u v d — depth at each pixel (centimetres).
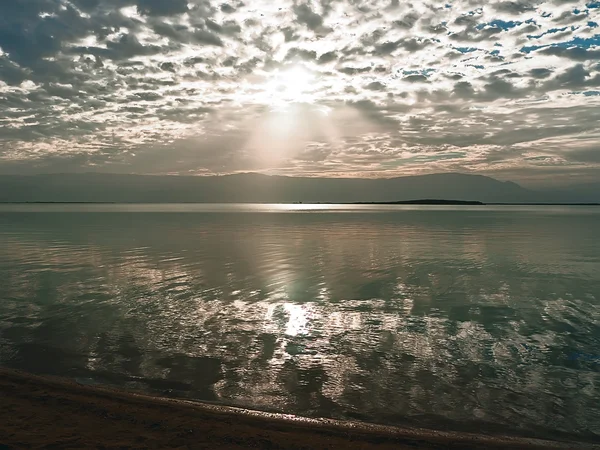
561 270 2697
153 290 2044
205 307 1727
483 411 925
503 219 11081
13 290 2030
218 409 902
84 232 5931
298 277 2405
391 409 927
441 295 1975
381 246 4125
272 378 1067
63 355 1203
